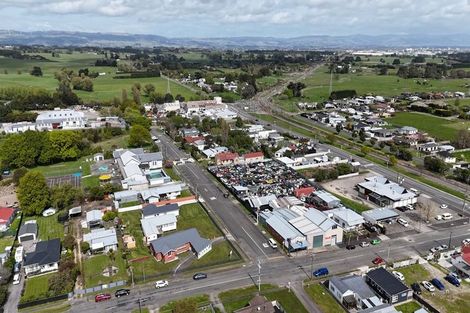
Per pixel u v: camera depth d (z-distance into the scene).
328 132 178.75
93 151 144.38
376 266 73.50
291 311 61.41
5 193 108.50
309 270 72.62
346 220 87.75
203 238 81.31
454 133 173.62
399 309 62.31
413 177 120.75
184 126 182.50
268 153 141.38
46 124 172.38
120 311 62.06
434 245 81.00
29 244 82.38
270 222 87.00
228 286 67.94
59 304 64.00
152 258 76.88
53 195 98.31
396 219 91.88
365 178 119.75
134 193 103.88
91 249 78.69
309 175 122.44
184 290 67.00
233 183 113.81
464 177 116.38
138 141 151.38
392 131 171.75
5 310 62.44
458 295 65.38
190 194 108.19
